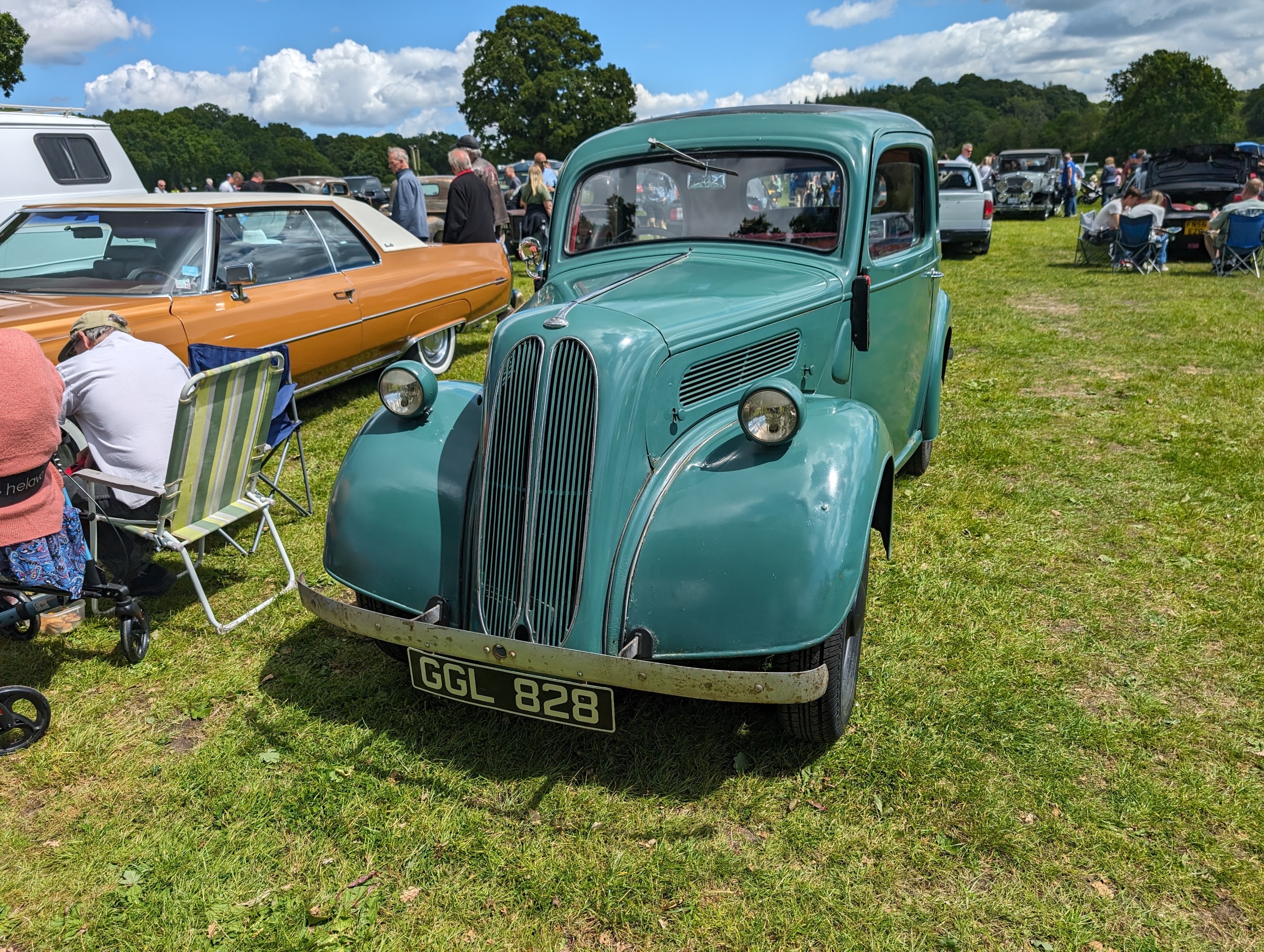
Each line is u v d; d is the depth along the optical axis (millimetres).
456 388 3303
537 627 2615
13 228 5879
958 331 9367
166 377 3820
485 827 2596
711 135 3721
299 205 6469
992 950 2141
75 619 3762
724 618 2457
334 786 2779
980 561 4207
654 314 2795
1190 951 2121
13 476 2986
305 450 6066
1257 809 2570
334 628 3768
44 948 2242
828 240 3574
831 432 2701
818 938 2188
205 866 2477
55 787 2836
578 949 2184
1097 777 2734
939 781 2727
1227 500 4812
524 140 69312
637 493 2635
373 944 2207
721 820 2598
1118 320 9633
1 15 36875
